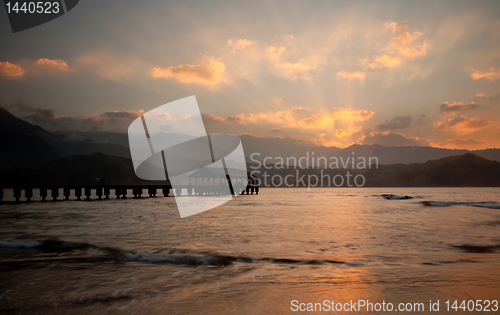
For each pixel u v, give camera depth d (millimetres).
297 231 12523
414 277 6199
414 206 29422
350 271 6723
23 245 9578
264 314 4371
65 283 5883
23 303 4832
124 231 12531
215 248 9117
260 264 7371
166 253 8469
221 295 5191
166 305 4734
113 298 5059
